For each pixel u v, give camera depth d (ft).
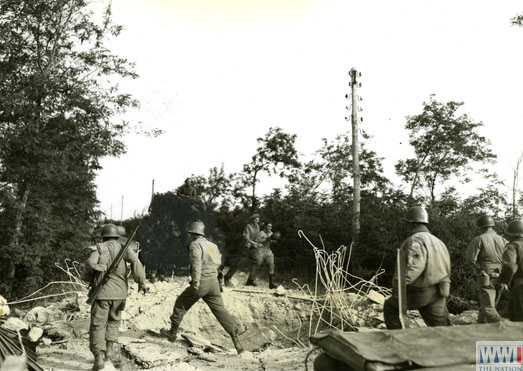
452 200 56.95
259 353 30.89
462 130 84.89
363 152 84.53
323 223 64.13
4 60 59.98
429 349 12.08
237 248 66.74
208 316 40.98
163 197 51.67
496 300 30.73
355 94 68.03
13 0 59.11
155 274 49.08
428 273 20.70
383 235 54.75
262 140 84.53
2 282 57.16
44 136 59.88
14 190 59.67
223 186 81.35
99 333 23.62
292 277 59.26
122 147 63.31
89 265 23.81
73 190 63.72
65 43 62.18
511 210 56.65
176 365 25.48
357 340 12.52
